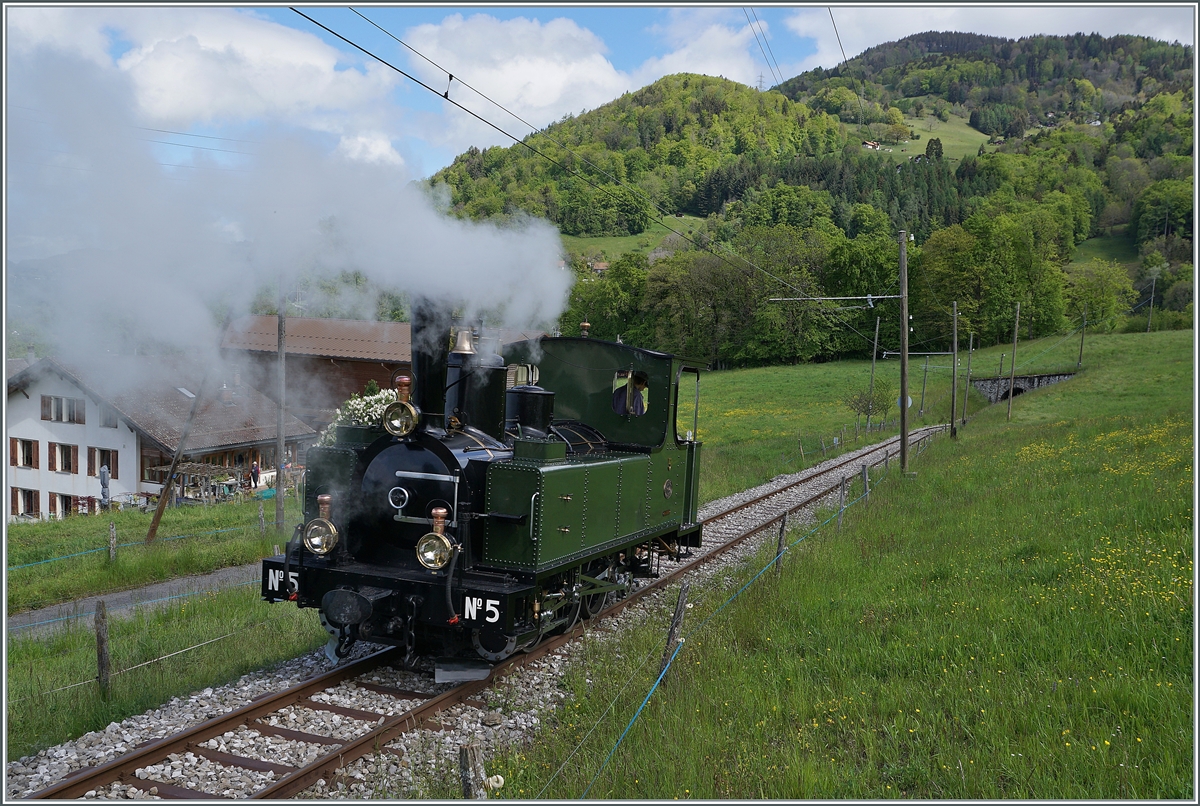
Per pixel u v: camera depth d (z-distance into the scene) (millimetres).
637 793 4859
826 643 7449
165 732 5664
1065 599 7793
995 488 15781
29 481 23609
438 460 6906
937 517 13469
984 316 70625
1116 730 5391
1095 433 24047
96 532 17344
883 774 5156
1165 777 4840
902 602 8461
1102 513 11320
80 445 23297
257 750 5434
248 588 10172
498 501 6945
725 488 20250
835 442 32500
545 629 7371
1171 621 6859
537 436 8266
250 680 6699
